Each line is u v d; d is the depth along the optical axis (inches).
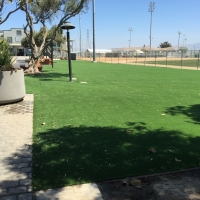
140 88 448.8
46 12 758.5
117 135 197.8
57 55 2453.2
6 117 249.0
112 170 140.1
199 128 216.7
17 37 2812.5
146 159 154.9
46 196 115.5
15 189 120.6
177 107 297.9
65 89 427.5
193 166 146.9
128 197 116.4
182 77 662.5
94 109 283.4
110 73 780.0
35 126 220.1
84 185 124.7
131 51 3449.8
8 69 302.7
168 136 196.4
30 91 403.9
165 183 128.5
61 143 180.1
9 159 153.2
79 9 661.9
